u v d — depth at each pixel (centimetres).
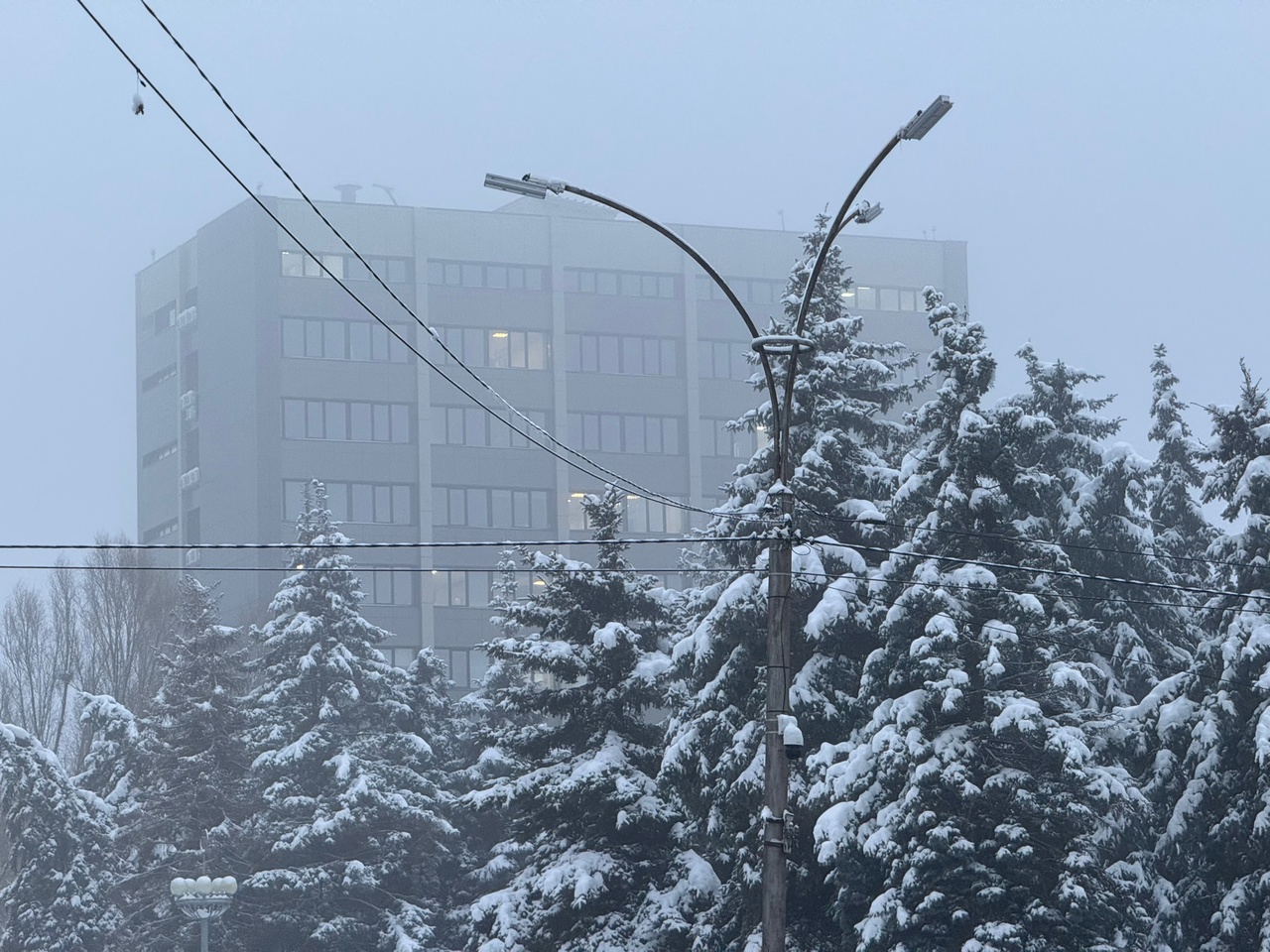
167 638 8494
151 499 13200
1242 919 3391
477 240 12725
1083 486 4300
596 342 12875
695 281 13100
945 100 2172
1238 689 3519
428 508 12288
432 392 12456
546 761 4416
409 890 5581
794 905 3778
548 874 4131
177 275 13188
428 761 5834
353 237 12500
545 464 12612
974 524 3603
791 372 2422
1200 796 3512
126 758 6400
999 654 3334
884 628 3462
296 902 5481
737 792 3656
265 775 5778
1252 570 3653
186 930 5653
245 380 12206
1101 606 4134
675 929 3969
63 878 5962
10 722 8312
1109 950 3183
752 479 4053
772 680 2380
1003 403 3694
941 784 3253
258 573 11931
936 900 3175
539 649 4347
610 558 4481
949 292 13662
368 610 12088
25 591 8569
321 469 12156
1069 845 3244
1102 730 3688
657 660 4322
